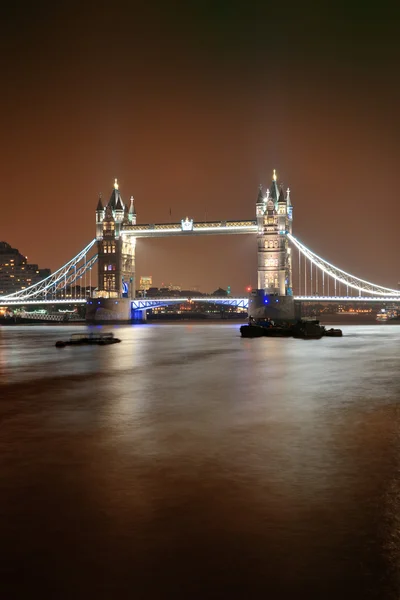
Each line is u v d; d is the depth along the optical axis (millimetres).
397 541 10172
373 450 16766
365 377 37031
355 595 8477
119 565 9398
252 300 189500
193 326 191125
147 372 41000
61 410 24344
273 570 9195
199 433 19328
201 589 8664
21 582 8906
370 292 194125
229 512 11578
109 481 13734
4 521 11188
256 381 34969
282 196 191500
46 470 14773
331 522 11023
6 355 60094
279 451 16688
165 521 11125
